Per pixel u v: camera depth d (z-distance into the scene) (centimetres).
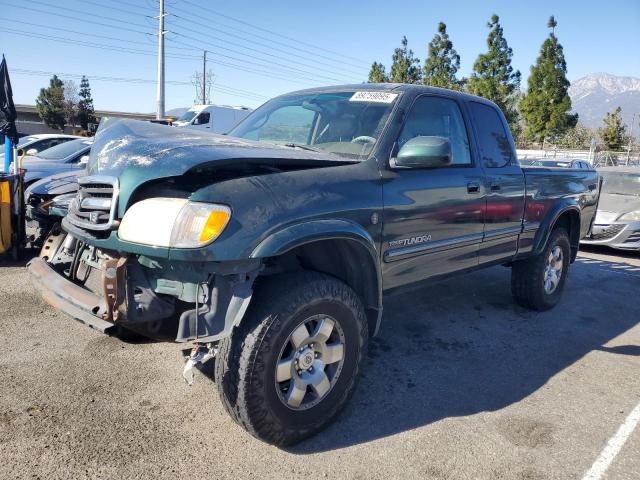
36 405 317
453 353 430
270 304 264
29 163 990
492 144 448
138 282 261
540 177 496
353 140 350
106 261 253
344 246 308
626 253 957
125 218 260
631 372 406
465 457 285
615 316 551
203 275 254
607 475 275
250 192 260
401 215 336
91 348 404
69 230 293
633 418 334
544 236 509
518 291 538
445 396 354
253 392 259
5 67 666
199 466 267
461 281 660
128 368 372
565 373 399
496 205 432
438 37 3042
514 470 276
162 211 251
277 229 259
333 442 294
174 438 290
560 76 3331
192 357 266
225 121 2289
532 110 3403
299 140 382
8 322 450
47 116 5344
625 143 4112
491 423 322
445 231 379
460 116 419
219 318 254
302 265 314
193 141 290
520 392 365
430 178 362
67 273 330
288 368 273
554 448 298
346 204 296
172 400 331
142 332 276
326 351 291
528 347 450
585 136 4181
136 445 282
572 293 639
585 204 588
